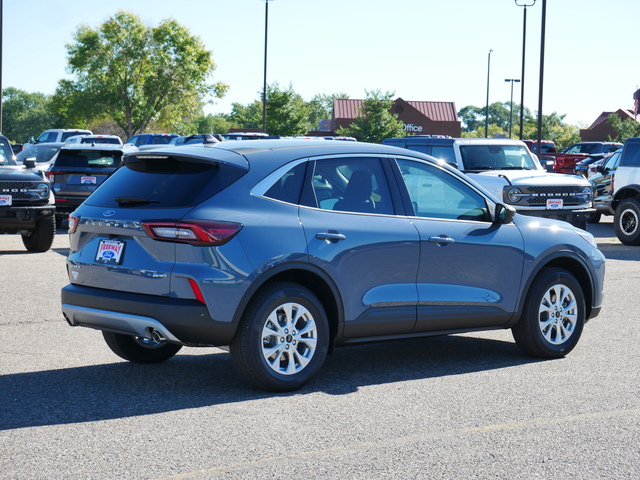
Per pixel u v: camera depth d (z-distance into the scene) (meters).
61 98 85.19
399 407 5.70
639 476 4.44
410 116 95.94
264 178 6.06
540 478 4.39
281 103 71.69
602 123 94.81
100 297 5.98
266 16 45.97
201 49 85.31
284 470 4.46
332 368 6.92
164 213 5.80
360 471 4.46
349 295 6.28
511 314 7.15
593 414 5.57
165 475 4.37
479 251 6.93
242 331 5.87
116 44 83.12
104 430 5.11
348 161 6.51
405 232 6.54
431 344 8.02
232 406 5.68
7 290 10.41
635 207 17.69
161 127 89.19
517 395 6.05
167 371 6.68
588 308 7.74
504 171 16.36
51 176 18.81
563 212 15.90
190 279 5.66
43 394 5.92
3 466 4.46
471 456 4.72
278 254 5.91
